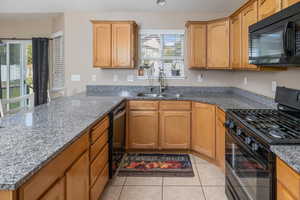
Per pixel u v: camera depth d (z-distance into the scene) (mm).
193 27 4562
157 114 4312
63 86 5230
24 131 1936
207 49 4516
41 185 1352
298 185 1281
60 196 1603
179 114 4289
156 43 5012
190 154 4328
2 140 1700
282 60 2016
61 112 2738
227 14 4867
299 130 1917
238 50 3668
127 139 4336
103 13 4969
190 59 4637
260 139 1790
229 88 4980
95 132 2422
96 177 2480
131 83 5055
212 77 4988
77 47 5016
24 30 5926
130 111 4305
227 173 2791
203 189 3086
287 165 1405
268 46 2301
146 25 4973
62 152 1629
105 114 2758
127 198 2879
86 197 2178
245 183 2129
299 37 1791
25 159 1362
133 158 4137
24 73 6289
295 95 2482
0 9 4992
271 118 2377
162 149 4367
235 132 2457
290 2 2053
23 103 6102
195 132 4223
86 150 2156
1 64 6195
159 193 2996
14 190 1115
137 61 5023
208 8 4773
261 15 2723
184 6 4746
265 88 3422
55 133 1881
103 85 5059
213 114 3723
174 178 3402
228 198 2758
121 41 4617
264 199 1705
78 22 4984
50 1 4750
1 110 2869
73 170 1829
